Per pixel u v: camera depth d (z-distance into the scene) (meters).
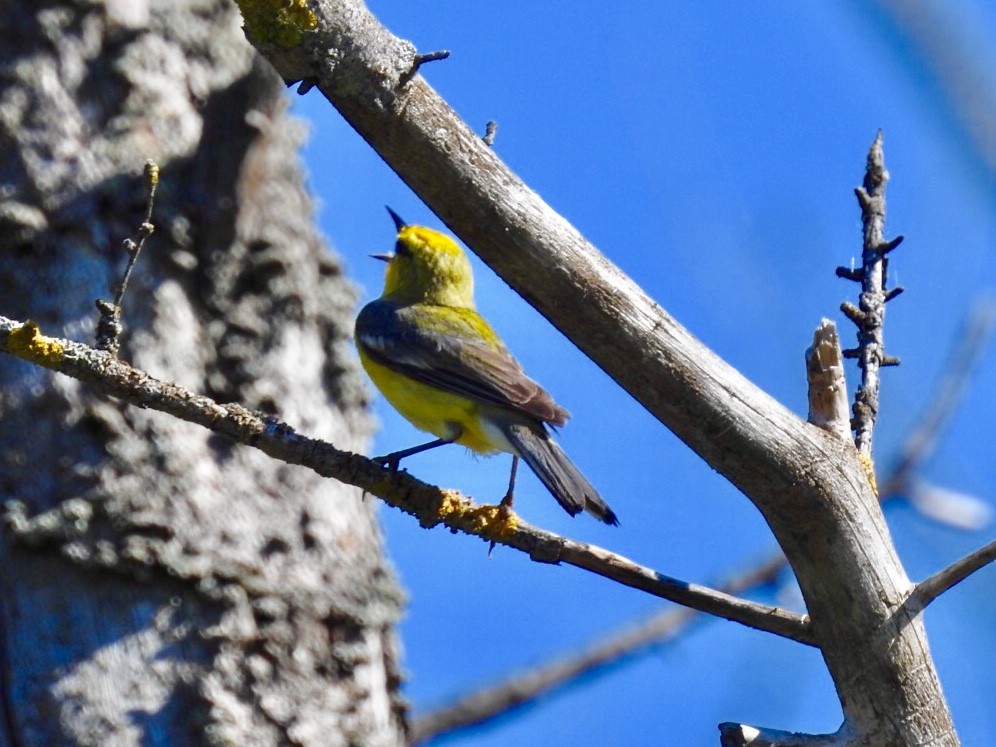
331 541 10.72
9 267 10.48
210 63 11.40
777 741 7.75
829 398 8.15
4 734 9.68
